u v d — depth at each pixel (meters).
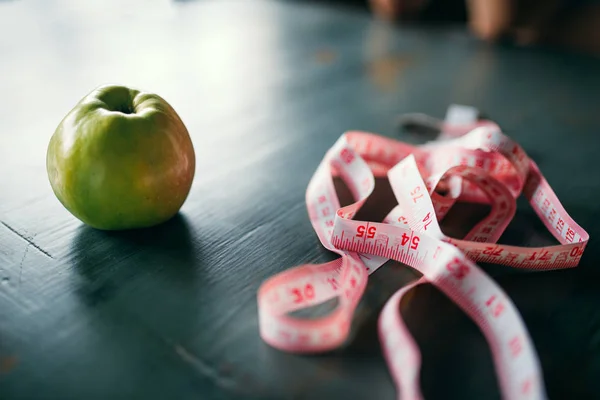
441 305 0.32
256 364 0.29
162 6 0.99
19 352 0.29
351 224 0.36
